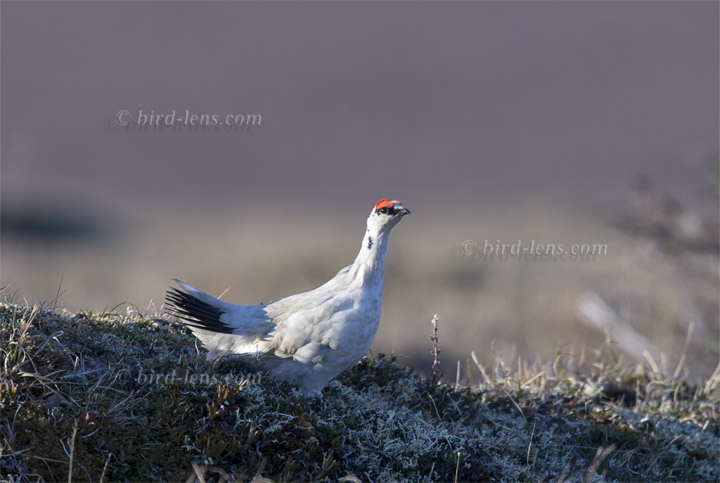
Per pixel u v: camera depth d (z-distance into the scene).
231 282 21.45
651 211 15.15
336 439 7.00
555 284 19.81
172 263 24.48
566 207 37.28
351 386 8.37
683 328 14.03
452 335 16.27
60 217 32.22
